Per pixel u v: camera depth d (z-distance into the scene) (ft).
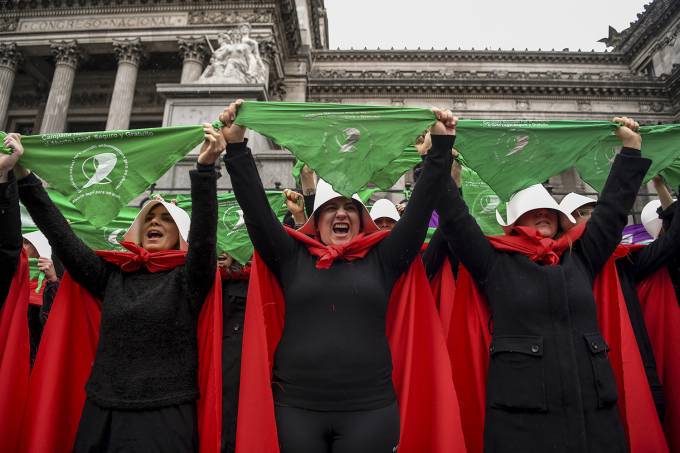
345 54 148.56
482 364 10.89
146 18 108.06
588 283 10.18
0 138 10.06
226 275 14.23
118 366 8.79
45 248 16.51
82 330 10.64
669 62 132.77
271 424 8.61
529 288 9.80
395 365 10.41
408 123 10.33
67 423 10.03
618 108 127.65
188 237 9.99
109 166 11.63
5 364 10.29
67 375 10.22
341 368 8.52
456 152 11.78
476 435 10.76
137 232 11.00
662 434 10.01
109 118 101.14
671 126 13.39
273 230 9.76
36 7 111.65
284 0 107.86
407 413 9.64
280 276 10.07
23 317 10.80
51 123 102.17
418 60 149.18
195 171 9.64
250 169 9.91
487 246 10.44
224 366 12.87
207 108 40.16
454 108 129.80
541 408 8.86
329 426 8.32
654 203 16.55
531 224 11.54
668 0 131.34
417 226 9.55
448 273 12.82
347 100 130.93
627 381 10.29
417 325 10.45
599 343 9.48
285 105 10.55
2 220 9.61
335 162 10.28
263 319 9.68
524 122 11.69
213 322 9.73
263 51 100.73
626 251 12.43
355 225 10.75
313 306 9.06
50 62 121.39
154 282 9.80
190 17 106.83
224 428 12.23
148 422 8.40
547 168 11.44
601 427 8.88
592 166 14.06
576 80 127.24
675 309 12.42
